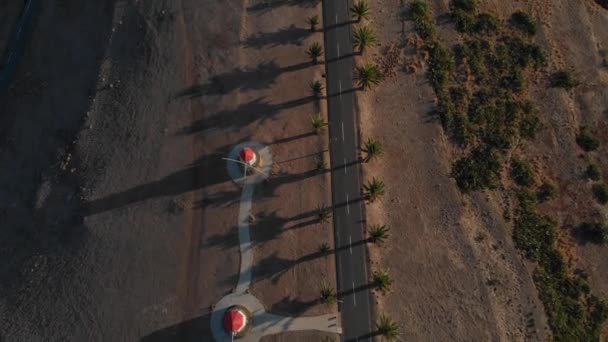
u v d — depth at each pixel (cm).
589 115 3288
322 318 2700
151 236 2892
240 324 2609
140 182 3012
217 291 2767
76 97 3341
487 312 2753
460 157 3084
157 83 3244
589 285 2861
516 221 2959
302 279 2777
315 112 3138
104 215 2958
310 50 3212
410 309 2744
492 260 2866
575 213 3017
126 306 2769
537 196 3038
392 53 3334
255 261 2814
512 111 3200
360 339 2662
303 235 2862
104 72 3341
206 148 3058
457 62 3331
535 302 2786
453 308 2756
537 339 2717
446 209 2962
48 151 3212
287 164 3009
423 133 3134
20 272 2922
